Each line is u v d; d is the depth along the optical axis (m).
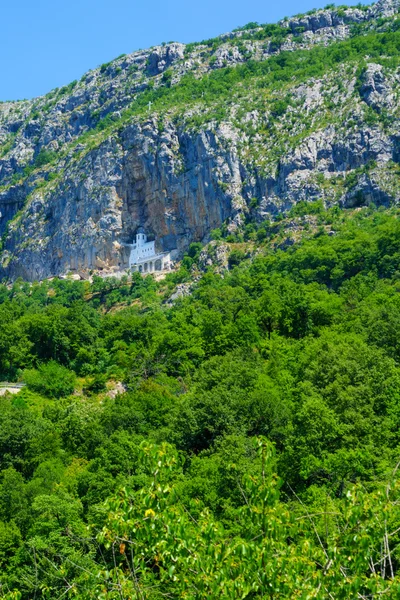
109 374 177.12
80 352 188.12
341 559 32.22
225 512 72.44
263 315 173.12
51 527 77.19
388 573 47.06
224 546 32.62
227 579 31.89
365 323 137.38
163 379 148.38
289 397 106.81
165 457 33.97
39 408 152.38
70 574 65.06
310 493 72.88
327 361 103.50
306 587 31.59
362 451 74.88
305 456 77.88
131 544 35.91
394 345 116.38
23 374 178.00
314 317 170.62
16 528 83.38
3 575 70.94
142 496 33.38
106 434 115.94
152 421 119.25
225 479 76.88
